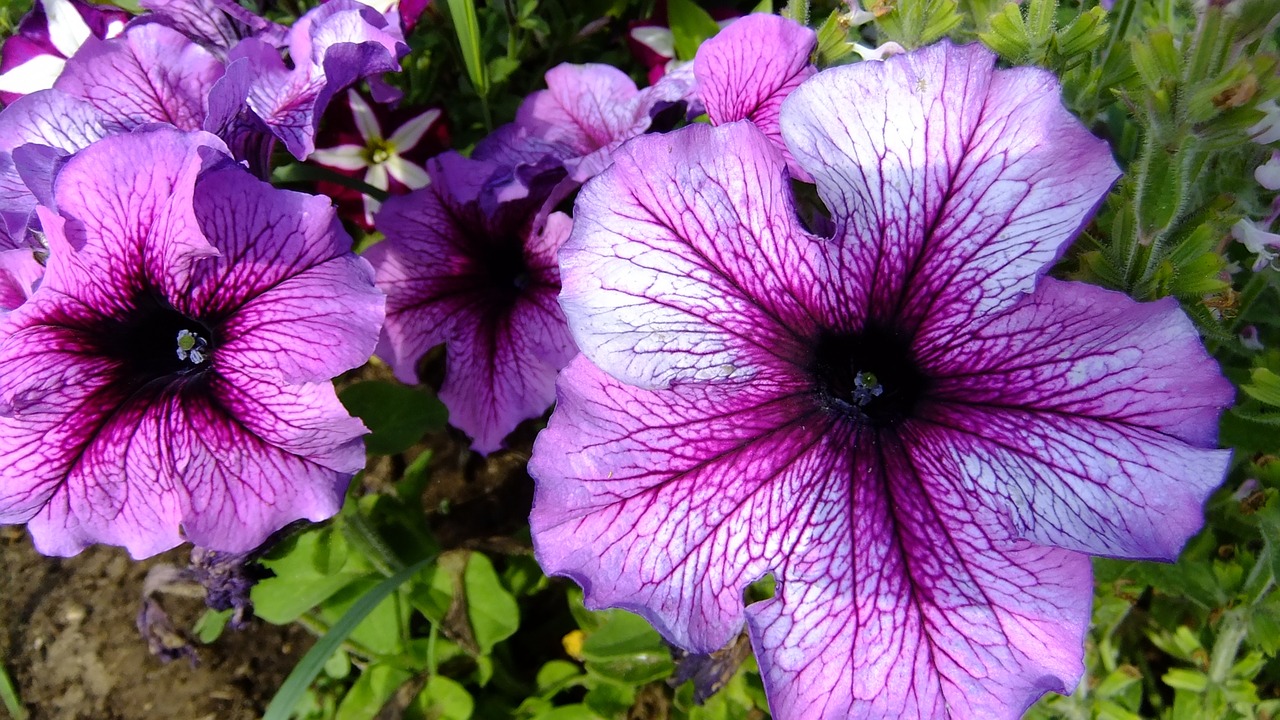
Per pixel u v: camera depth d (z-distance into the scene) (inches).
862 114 5.0
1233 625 7.4
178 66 7.0
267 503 5.9
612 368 5.3
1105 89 6.7
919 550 5.2
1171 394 4.7
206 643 10.1
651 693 8.8
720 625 5.3
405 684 8.8
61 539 5.9
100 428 6.0
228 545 5.9
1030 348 5.1
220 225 5.8
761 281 5.3
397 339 8.0
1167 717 8.2
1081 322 4.9
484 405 7.8
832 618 5.2
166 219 5.7
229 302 6.0
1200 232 5.6
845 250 5.3
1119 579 7.4
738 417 5.5
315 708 9.6
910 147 5.0
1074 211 4.7
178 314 6.3
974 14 7.0
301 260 5.9
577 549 5.3
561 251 5.2
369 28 6.9
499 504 9.8
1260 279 7.0
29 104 6.7
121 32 7.6
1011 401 5.1
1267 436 6.9
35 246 6.5
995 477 5.2
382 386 7.9
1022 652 5.0
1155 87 4.9
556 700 9.2
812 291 5.4
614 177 5.1
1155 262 5.7
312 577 8.3
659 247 5.2
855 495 5.4
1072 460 4.9
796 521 5.4
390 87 7.8
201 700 10.0
